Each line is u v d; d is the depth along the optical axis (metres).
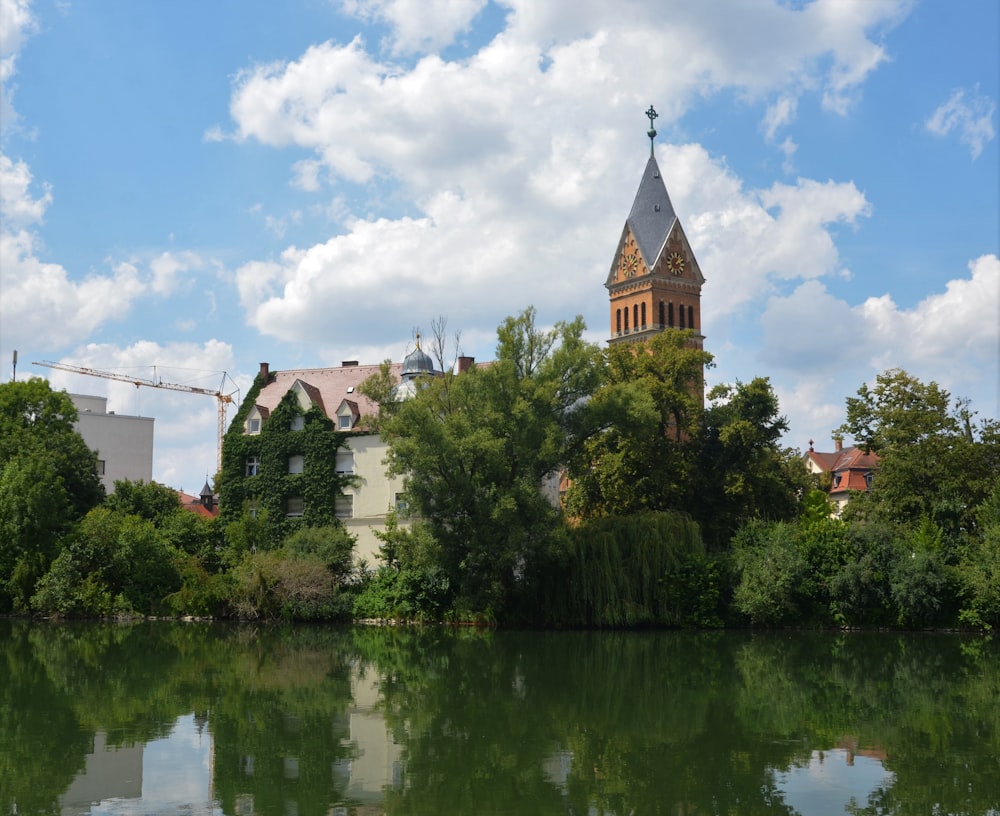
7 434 71.94
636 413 59.72
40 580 61.66
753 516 69.00
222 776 21.14
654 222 128.00
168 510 73.81
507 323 61.16
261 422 73.12
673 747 24.22
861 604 56.47
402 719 27.70
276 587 59.75
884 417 65.62
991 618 54.47
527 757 23.08
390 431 58.31
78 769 21.72
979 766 22.30
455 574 57.69
